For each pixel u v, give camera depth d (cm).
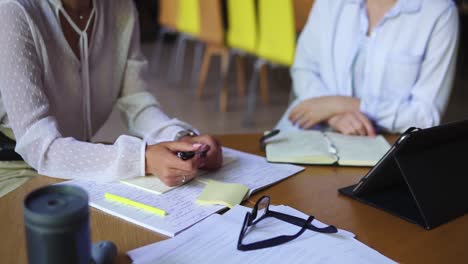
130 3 147
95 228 87
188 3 410
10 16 116
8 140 130
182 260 77
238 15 355
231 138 139
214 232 85
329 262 77
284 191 106
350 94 174
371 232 89
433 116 160
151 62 557
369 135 143
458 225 92
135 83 149
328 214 96
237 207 95
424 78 165
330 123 160
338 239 84
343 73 174
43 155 110
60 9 126
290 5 313
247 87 464
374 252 81
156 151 107
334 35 176
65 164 109
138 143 109
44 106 117
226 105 411
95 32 136
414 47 165
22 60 116
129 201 96
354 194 102
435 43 163
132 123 146
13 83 115
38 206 60
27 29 117
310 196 104
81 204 60
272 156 123
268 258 78
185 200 98
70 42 132
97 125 151
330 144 131
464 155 103
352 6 172
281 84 471
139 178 107
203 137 117
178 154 105
